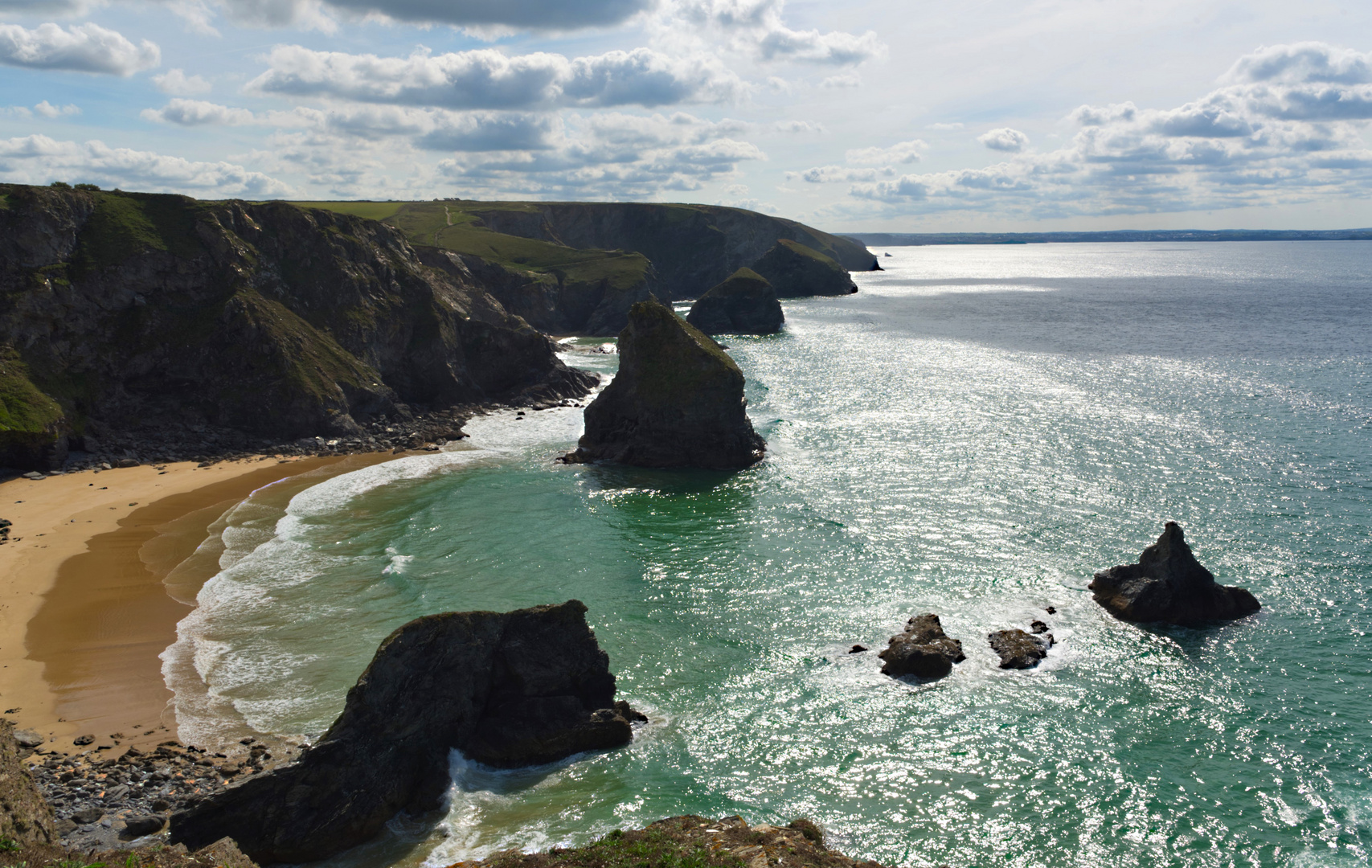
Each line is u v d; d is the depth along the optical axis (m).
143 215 89.62
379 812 28.02
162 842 25.67
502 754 31.66
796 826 26.91
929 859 26.61
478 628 32.59
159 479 69.12
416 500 63.97
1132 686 36.53
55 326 77.69
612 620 43.31
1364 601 43.06
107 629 41.66
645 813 28.92
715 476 70.44
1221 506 56.59
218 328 84.38
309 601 45.09
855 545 52.88
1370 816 28.00
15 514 59.06
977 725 34.06
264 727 33.25
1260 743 32.19
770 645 40.72
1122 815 28.53
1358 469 62.97
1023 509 57.97
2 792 20.72
